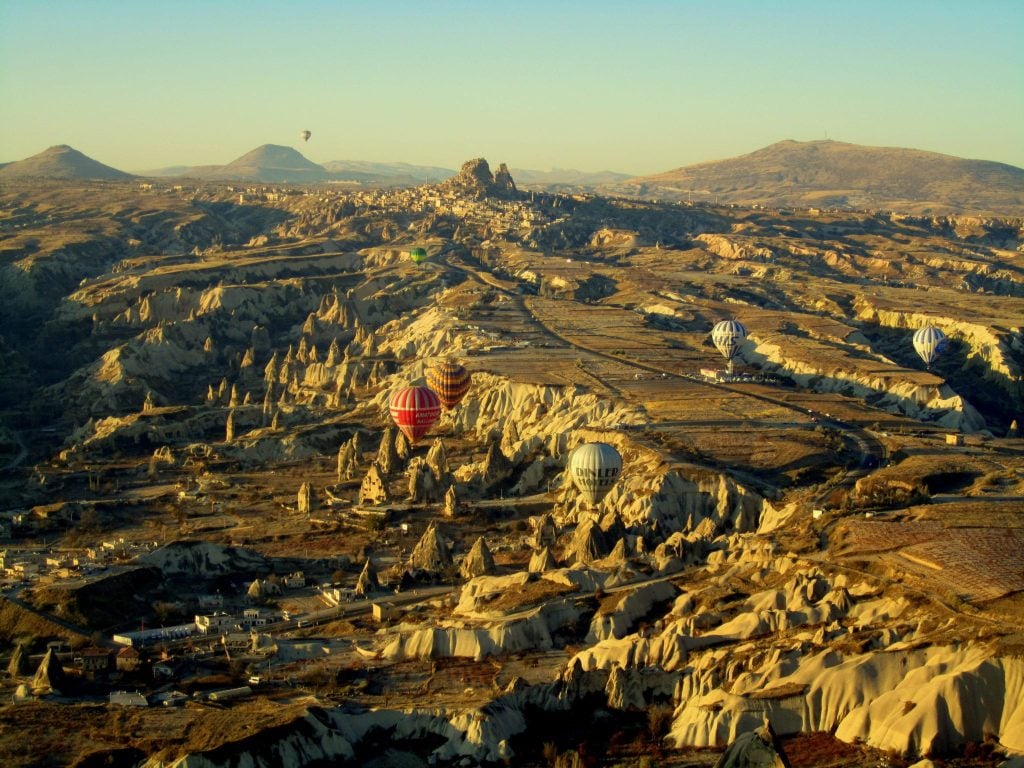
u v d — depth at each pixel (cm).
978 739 11231
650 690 12794
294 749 11625
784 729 11831
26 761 11262
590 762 11600
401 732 12294
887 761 11069
